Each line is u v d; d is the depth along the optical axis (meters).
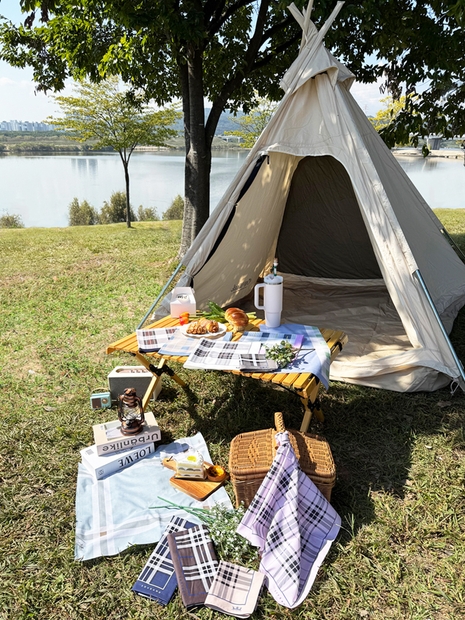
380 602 2.21
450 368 3.88
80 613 2.20
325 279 7.05
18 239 11.36
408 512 2.72
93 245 10.27
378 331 5.28
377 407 3.80
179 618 2.16
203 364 3.12
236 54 7.36
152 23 5.62
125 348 3.49
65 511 2.83
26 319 5.92
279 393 4.03
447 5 6.15
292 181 6.34
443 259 5.50
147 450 3.33
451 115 7.34
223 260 5.29
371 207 4.13
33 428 3.63
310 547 2.49
